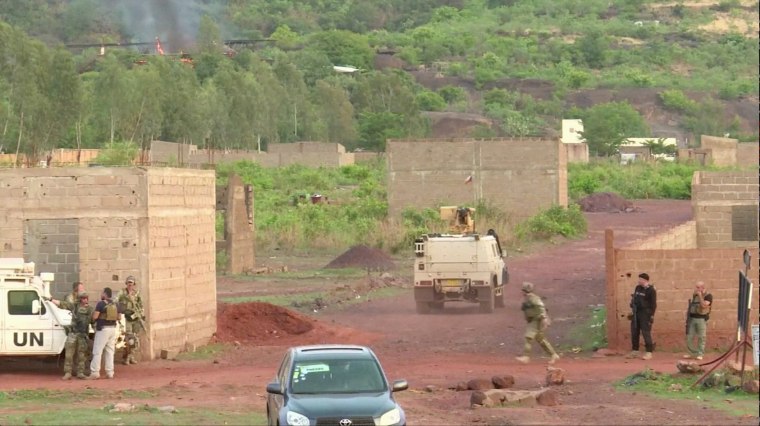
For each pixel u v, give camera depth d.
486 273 108.69
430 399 64.88
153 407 60.66
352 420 48.22
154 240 83.19
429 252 109.38
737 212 131.38
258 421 57.22
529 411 60.28
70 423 56.19
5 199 83.69
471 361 81.69
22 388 69.88
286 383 51.06
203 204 91.94
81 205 82.75
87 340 75.50
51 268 83.75
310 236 188.50
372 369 52.03
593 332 91.69
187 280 88.56
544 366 78.31
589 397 64.88
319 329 99.19
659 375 69.75
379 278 139.12
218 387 70.31
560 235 199.38
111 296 79.06
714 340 82.19
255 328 97.94
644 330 80.19
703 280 82.25
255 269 152.62
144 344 82.62
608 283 83.06
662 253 82.56
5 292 76.38
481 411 60.44
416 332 98.88
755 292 82.38
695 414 58.50
